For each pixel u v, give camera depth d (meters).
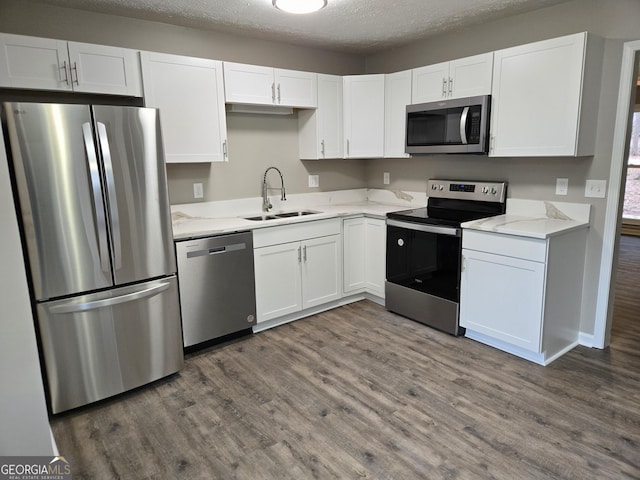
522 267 2.68
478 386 2.51
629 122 2.69
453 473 1.84
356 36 3.61
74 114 2.16
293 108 3.89
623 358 2.83
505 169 3.32
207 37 3.37
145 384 2.60
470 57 3.11
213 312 3.02
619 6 2.61
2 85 2.37
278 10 2.90
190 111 3.05
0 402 1.93
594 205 2.87
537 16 3.00
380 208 3.97
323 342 3.14
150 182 2.47
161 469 1.91
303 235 3.45
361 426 2.17
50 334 2.23
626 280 4.46
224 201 3.62
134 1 2.71
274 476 1.85
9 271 1.88
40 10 2.71
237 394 2.49
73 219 2.22
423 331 3.30
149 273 2.54
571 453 1.94
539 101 2.76
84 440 2.12
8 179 1.86
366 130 3.91
